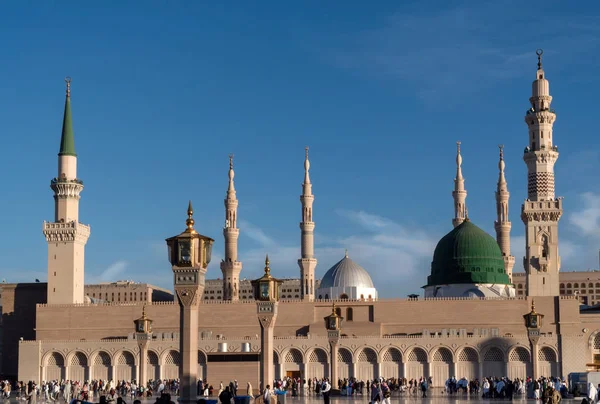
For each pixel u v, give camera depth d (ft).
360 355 571.69
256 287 327.67
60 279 638.12
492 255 653.71
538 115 629.92
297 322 612.70
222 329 612.70
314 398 408.67
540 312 593.42
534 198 623.77
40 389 495.00
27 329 655.35
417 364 567.18
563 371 556.92
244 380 488.44
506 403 346.13
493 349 562.66
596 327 587.27
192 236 219.41
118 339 602.85
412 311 604.49
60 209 650.43
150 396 468.34
